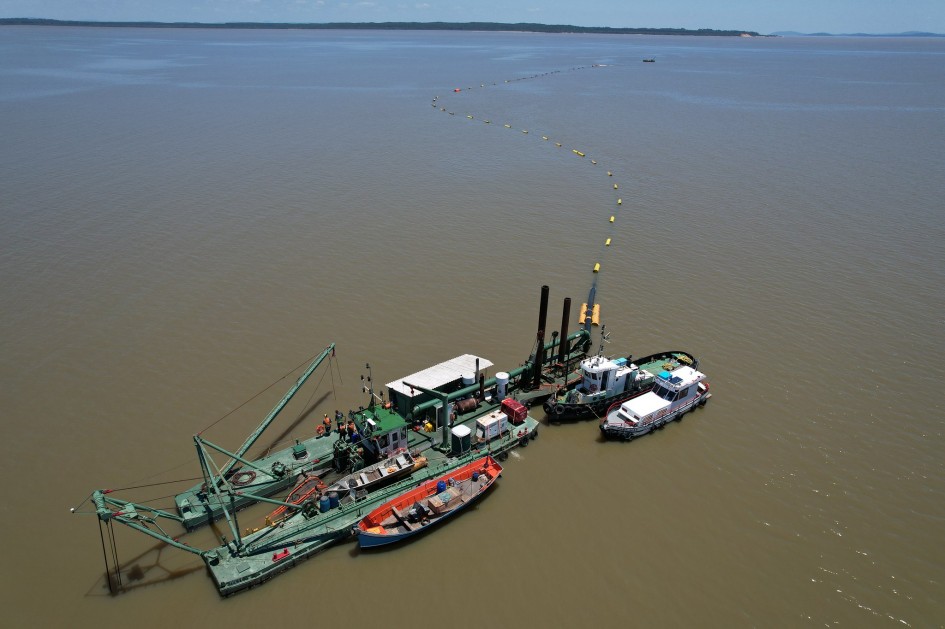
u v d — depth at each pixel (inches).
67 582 1689.2
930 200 4933.6
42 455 2140.7
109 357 2706.7
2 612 1603.1
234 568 1676.9
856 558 1800.0
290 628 1567.4
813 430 2337.6
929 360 2780.5
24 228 4045.3
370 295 3312.0
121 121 7593.5
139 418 2338.8
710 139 7327.8
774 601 1667.1
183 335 2888.8
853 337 2965.1
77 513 1831.9
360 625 1576.0
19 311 3046.3
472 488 1979.6
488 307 3218.5
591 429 2352.4
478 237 4136.3
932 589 1710.1
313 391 2529.5
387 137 7121.1
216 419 2348.7
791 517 1945.1
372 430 2028.8
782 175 5703.7
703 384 2456.9
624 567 1758.1
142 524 1649.9
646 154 6530.5
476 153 6466.5
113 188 4904.0
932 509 1977.1
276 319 3048.7
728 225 4416.8
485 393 2425.0
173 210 4466.0
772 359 2785.4
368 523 1818.4
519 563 1765.5
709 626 1598.2
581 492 2036.2
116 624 1577.3
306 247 3905.0
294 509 1871.3
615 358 2765.7
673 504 1990.7
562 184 5383.9
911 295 3373.5
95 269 3506.4
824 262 3794.3
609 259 3823.8
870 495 2030.0
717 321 3105.3
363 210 4603.8
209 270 3548.2
